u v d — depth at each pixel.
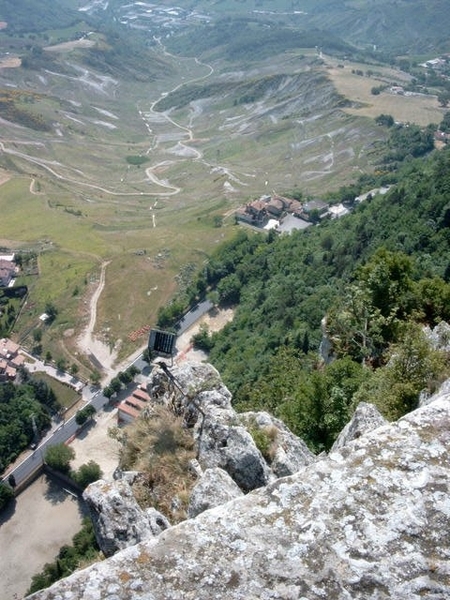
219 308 124.50
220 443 16.28
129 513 13.17
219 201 188.38
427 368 20.42
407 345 21.34
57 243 155.12
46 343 116.94
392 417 19.67
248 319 106.38
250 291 120.69
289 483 7.59
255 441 16.39
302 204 170.75
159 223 175.25
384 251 35.22
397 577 6.47
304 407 26.50
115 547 12.72
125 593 6.48
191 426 17.69
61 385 104.62
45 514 74.62
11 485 77.88
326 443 25.02
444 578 6.45
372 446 7.97
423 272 67.69
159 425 17.22
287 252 127.00
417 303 33.16
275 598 6.38
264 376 61.88
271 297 106.81
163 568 6.72
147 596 6.45
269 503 7.38
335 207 168.88
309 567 6.62
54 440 90.19
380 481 7.46
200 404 18.20
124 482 14.00
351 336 33.25
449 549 6.72
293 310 90.94
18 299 132.38
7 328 122.44
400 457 7.76
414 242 86.00
